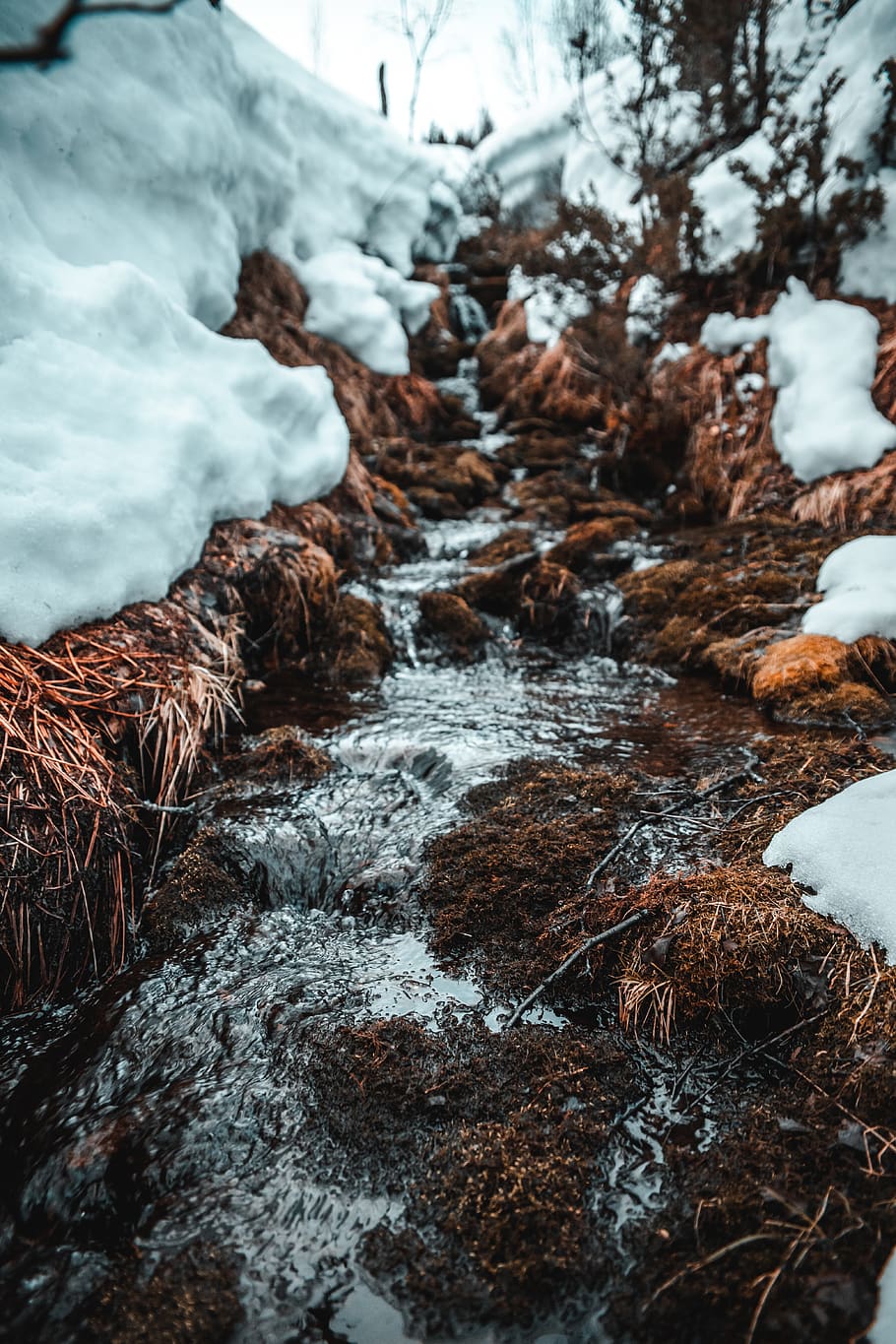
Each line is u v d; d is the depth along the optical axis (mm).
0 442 2883
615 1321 1256
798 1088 1602
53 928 2100
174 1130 1640
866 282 6094
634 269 7582
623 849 2424
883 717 3205
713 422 6785
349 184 8992
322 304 8148
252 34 8141
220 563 3873
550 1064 1743
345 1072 1746
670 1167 1500
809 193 6156
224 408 4211
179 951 2217
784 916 1880
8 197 3516
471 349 12203
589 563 5512
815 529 5312
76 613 2885
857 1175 1383
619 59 10203
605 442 8477
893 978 1674
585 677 4320
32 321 3252
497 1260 1352
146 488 3297
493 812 2734
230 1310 1300
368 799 2896
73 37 4324
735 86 7145
